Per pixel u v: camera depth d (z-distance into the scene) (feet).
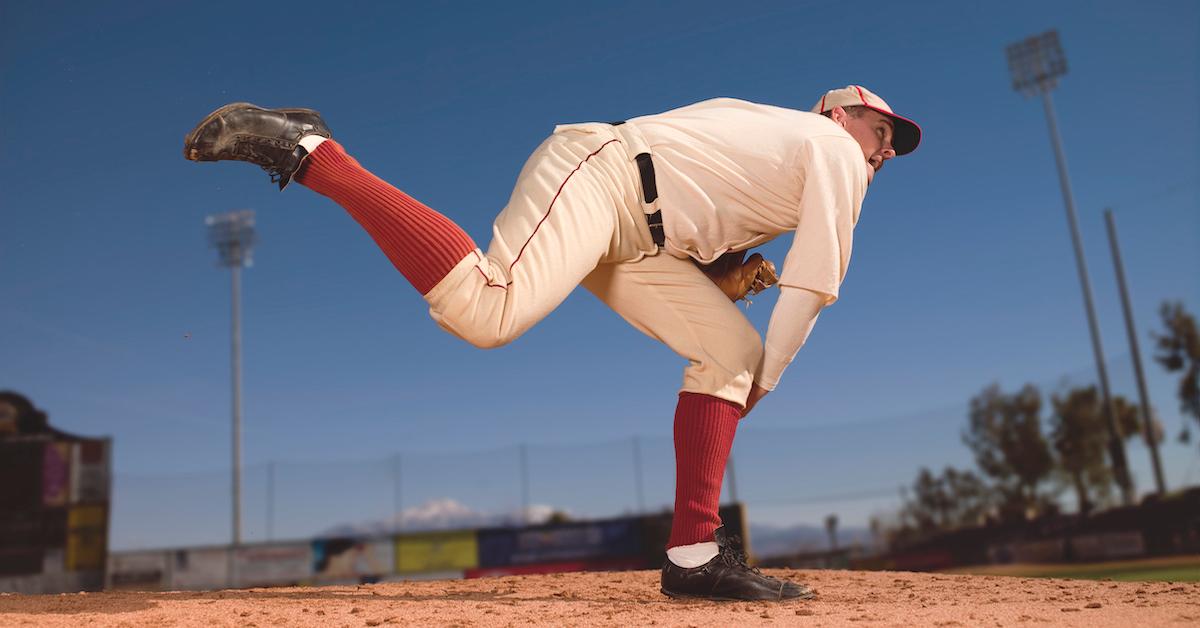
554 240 7.63
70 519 61.26
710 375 8.16
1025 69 93.40
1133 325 76.23
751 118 8.28
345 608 7.86
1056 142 84.84
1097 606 7.27
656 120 8.37
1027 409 99.30
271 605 8.09
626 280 8.51
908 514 103.91
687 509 8.16
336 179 7.43
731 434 8.21
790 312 7.96
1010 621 6.54
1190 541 55.77
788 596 8.01
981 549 66.80
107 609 7.78
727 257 8.88
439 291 7.20
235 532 90.63
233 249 96.12
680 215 8.07
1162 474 73.20
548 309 7.75
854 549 80.69
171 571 61.31
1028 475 98.22
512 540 62.90
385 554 62.85
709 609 7.49
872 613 7.06
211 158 7.25
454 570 62.54
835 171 7.91
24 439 61.00
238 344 95.09
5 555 58.59
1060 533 62.13
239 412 93.50
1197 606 7.02
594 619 7.07
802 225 7.92
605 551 61.98
